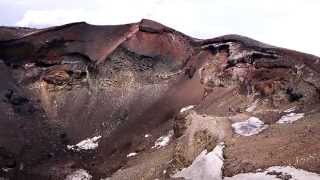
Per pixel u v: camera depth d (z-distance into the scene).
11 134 84.69
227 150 58.81
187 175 58.78
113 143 83.00
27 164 79.75
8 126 86.00
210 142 61.75
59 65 96.56
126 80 93.56
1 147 81.25
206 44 90.56
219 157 58.38
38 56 97.12
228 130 63.41
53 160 81.31
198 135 63.19
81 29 99.50
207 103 80.19
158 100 88.75
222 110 75.19
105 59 95.00
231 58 83.75
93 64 95.25
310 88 70.81
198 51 92.00
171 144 70.31
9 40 97.31
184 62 93.06
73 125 89.81
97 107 91.69
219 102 78.25
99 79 94.62
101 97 93.00
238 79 80.94
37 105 93.19
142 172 65.62
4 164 78.31
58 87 95.19
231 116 68.25
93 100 92.94
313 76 72.75
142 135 81.31
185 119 69.69
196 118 66.50
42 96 94.62
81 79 95.75
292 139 56.38
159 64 93.69
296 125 60.50
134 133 83.19
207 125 63.88
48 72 96.25
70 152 84.12
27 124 88.31
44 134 87.56
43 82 95.94
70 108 92.75
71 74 95.62
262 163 53.81
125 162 74.94
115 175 70.44
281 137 57.88
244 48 84.12
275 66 77.69
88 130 88.44
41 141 85.75
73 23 99.56
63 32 98.31
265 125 64.50
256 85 76.19
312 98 69.19
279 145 56.00
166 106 85.94
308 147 53.38
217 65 86.00
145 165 67.50
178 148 63.06
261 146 57.25
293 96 71.06
